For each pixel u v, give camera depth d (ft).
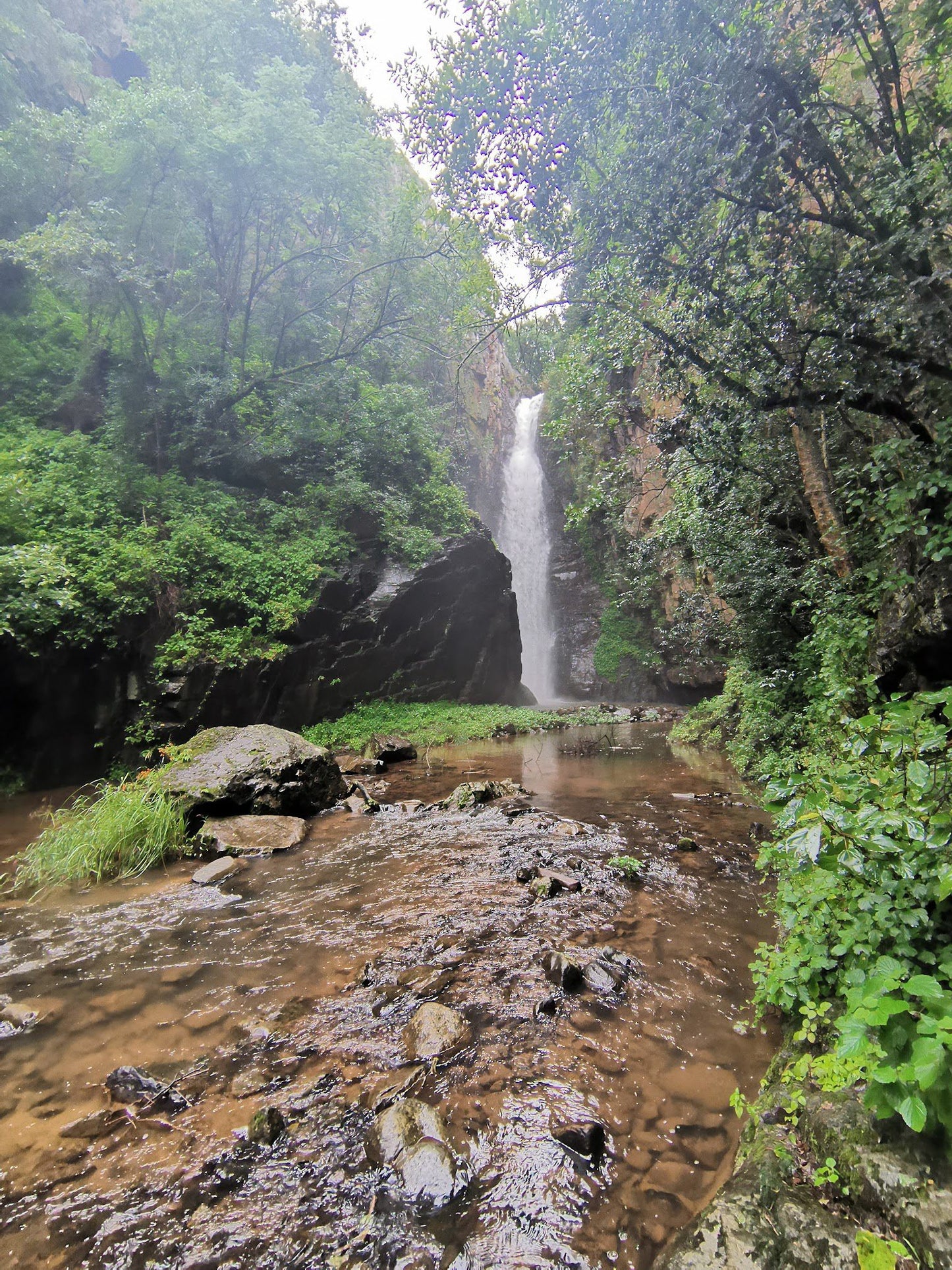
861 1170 5.33
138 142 36.94
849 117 12.63
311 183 44.06
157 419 40.98
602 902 14.01
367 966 11.29
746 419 15.33
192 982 11.01
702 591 32.94
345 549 47.21
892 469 14.82
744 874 15.66
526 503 98.37
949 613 14.16
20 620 26.61
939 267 10.50
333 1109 7.71
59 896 15.51
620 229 14.02
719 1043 8.70
